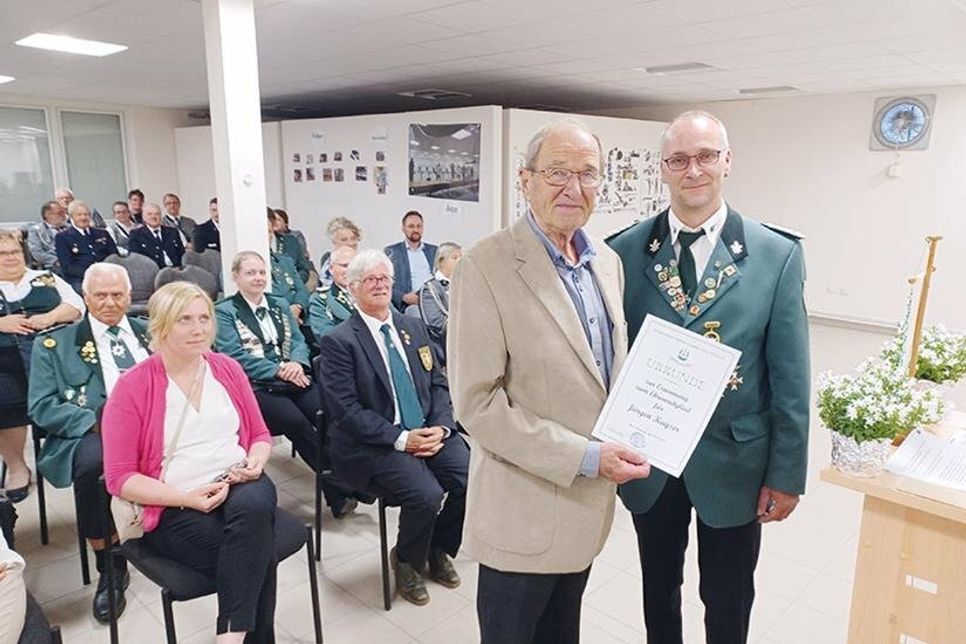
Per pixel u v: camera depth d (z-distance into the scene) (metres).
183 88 7.30
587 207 1.22
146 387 1.87
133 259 5.00
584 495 1.27
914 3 3.39
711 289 1.43
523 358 1.22
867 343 6.27
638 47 4.61
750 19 3.78
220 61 3.39
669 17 3.77
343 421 2.29
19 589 1.42
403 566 2.32
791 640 2.11
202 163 9.18
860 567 1.45
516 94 7.43
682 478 1.53
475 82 6.50
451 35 4.32
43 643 1.44
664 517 1.63
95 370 2.40
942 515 1.26
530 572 1.28
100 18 3.99
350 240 4.18
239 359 2.95
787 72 5.55
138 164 9.21
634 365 1.26
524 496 1.26
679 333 1.25
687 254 1.47
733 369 1.22
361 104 8.87
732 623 1.59
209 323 1.93
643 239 1.56
